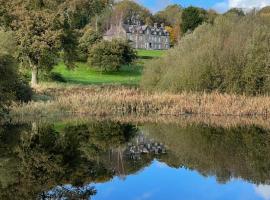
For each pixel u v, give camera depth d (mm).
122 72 94625
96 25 153625
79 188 19156
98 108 45031
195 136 32906
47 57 66500
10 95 39688
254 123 39094
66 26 70938
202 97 45719
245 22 54844
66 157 25938
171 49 58719
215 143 29953
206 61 50812
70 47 72438
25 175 21516
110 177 21031
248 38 51344
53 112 44750
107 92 50750
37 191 18594
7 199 17422
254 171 21828
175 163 24078
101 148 28797
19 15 66750
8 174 21797
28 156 26141
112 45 93438
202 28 57281
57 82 72125
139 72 95438
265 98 45594
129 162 24500
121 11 177000
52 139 31812
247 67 49719
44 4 74625
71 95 50562
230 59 50531
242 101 44500
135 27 161750
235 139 31531
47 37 66062
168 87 53000
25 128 36719
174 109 44750
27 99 47812
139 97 46719
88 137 33000
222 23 55219
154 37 162250
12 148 28484
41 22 67062
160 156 26016
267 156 25359
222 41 52688
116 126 38156
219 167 23016
